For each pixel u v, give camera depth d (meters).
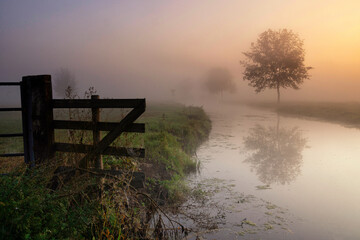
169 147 10.12
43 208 3.15
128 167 5.96
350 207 6.01
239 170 9.20
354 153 12.06
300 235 4.70
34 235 2.79
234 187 7.36
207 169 9.33
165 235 4.36
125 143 6.00
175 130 15.64
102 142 4.68
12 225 2.59
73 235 3.15
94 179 4.15
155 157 8.73
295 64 51.44
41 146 5.04
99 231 3.45
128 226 3.82
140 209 4.46
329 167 9.62
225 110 53.06
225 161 10.57
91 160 4.75
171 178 7.58
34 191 3.26
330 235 4.70
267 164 10.07
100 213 3.57
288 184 7.67
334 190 7.18
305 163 10.26
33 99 5.00
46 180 3.76
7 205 2.77
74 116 5.46
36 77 4.92
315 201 6.36
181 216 5.37
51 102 4.98
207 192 6.91
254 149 13.14
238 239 4.50
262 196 6.68
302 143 14.78
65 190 3.75
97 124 4.74
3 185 3.09
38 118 5.00
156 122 18.11
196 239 4.41
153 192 6.34
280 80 54.22
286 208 5.93
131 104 4.47
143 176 4.69
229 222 5.16
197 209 5.77
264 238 4.55
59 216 3.23
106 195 4.08
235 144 14.63
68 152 4.91
